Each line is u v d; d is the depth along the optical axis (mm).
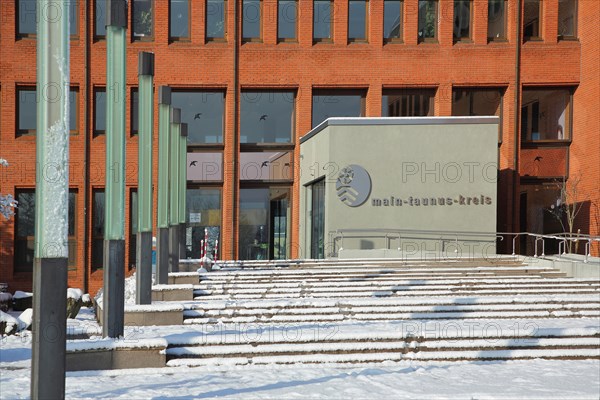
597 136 26281
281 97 28469
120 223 10227
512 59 27906
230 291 16047
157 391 8211
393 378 9102
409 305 13961
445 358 10562
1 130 27266
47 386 6016
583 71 27609
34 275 6062
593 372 9641
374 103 27859
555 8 28000
